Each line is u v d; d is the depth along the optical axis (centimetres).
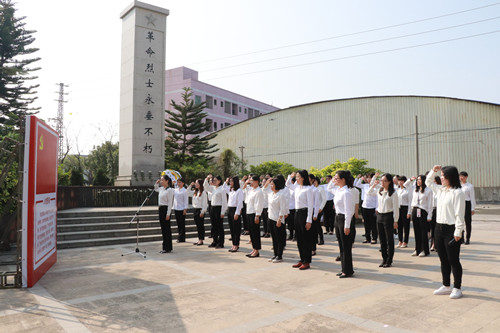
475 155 2952
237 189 758
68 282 502
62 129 3350
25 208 479
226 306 396
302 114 3566
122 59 1677
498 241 881
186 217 1097
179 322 349
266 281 502
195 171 2270
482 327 327
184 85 4184
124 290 461
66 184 1404
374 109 3278
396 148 3180
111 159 3397
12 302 414
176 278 522
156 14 1661
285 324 341
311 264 623
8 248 737
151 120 1608
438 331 320
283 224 644
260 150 3750
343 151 3375
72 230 885
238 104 4950
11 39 2241
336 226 538
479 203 2916
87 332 327
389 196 590
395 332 319
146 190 1414
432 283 487
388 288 462
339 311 376
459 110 3009
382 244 603
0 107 2281
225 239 956
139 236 911
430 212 688
